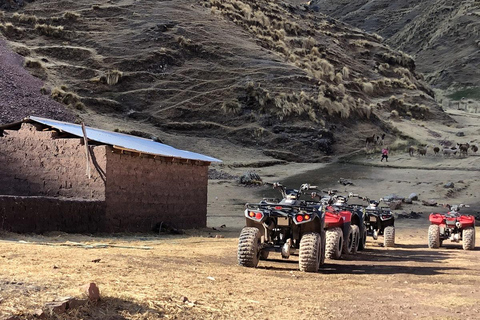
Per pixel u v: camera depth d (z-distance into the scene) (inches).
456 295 324.2
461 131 2950.3
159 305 236.8
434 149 2277.3
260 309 255.9
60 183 770.8
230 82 2610.7
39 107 2038.6
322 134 2379.4
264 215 421.4
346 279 384.5
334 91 2741.1
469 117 3683.6
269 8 3978.8
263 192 1622.8
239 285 318.7
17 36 2682.1
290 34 3718.0
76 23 2888.8
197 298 264.7
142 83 2527.1
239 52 2864.2
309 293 310.7
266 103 2485.2
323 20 4471.0
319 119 2480.3
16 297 213.0
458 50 6811.0
